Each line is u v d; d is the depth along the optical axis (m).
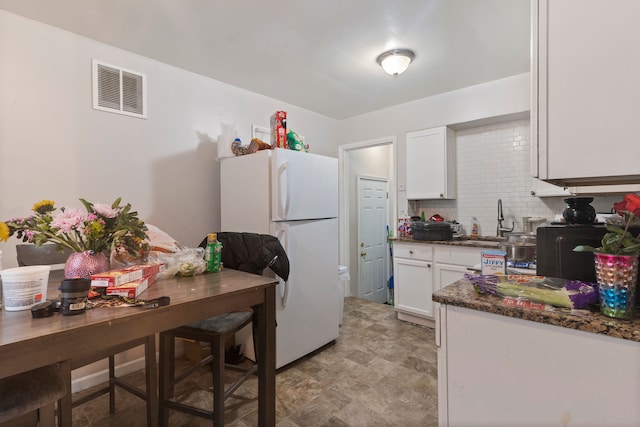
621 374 0.83
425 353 2.55
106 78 2.24
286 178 2.28
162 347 1.59
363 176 4.51
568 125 0.93
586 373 0.88
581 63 0.91
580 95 0.92
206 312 1.27
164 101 2.54
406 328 3.08
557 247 1.18
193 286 1.40
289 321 2.33
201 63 2.56
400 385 2.10
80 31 2.08
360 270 4.46
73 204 2.09
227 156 2.62
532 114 0.99
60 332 0.89
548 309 0.95
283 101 3.45
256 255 2.03
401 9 1.89
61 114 2.05
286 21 2.00
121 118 2.31
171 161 2.58
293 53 2.41
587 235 1.13
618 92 0.87
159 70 2.52
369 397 1.97
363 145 3.92
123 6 1.83
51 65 2.02
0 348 0.80
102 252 1.33
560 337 0.91
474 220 3.30
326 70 2.71
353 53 2.42
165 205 2.54
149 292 1.29
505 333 1.01
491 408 1.04
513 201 3.09
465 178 3.38
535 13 0.98
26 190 1.93
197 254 1.73
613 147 0.87
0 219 1.85
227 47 2.31
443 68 2.69
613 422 0.84
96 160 2.20
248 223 2.43
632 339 0.80
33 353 0.87
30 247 1.67
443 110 3.26
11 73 1.88
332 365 2.37
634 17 0.85
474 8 1.88
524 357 0.97
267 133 3.27
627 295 0.86
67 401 1.17
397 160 3.63
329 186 2.65
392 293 4.64
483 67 2.68
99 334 0.98
